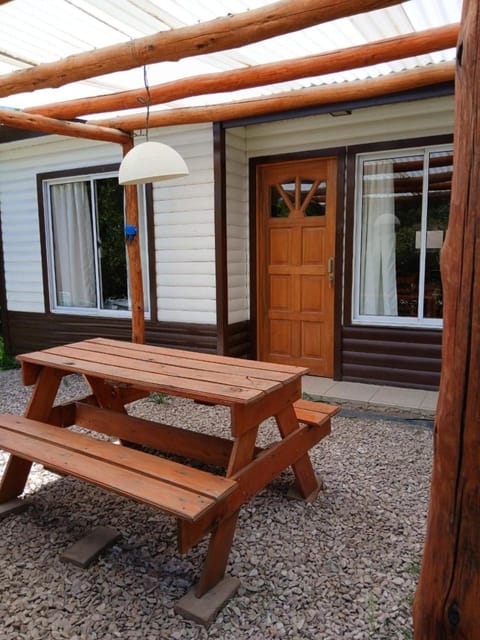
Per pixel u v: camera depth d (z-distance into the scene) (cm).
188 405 413
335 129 433
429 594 116
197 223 471
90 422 292
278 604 179
